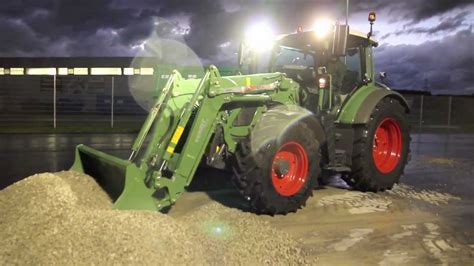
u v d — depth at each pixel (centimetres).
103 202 498
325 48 679
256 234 491
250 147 561
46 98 2267
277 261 432
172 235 406
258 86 600
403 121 757
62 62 3084
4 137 1595
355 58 739
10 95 2231
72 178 550
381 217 593
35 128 1894
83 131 1836
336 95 695
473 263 444
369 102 694
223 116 574
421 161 1114
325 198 684
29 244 389
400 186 788
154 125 566
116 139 1573
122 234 387
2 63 3081
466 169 986
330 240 504
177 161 526
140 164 505
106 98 2355
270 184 570
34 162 1023
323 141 645
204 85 545
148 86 2348
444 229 546
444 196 712
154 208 497
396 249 479
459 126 2584
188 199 651
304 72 704
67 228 400
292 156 604
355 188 740
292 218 583
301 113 610
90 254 368
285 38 741
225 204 627
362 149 691
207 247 430
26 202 458
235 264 415
